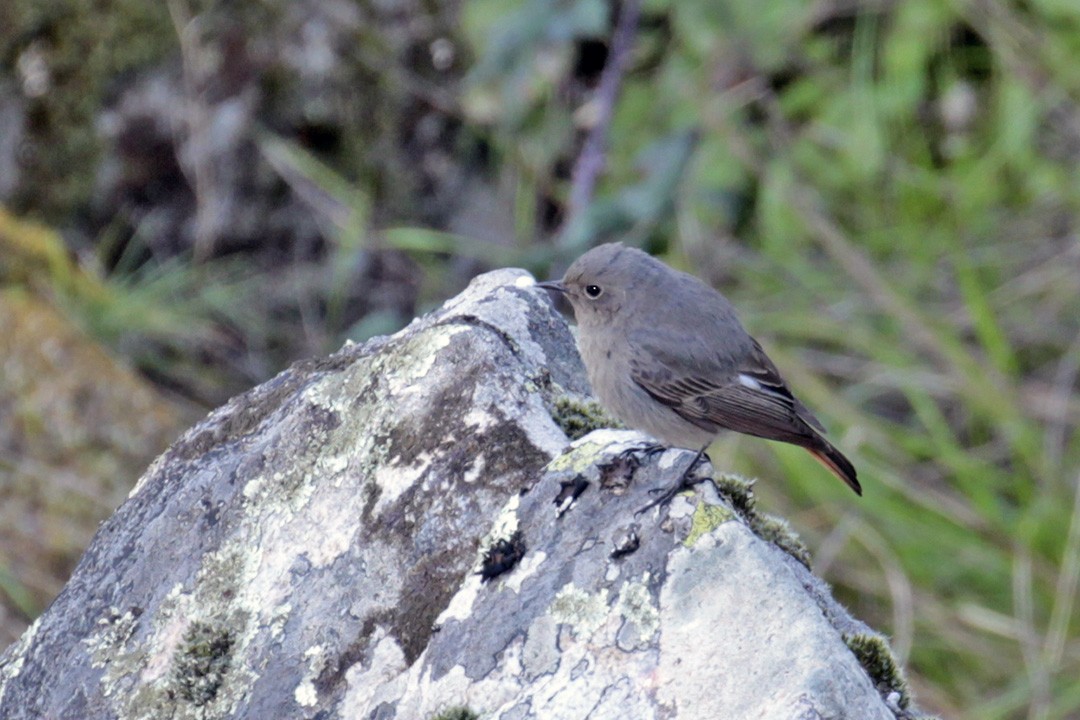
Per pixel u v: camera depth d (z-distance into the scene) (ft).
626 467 19.43
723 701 16.67
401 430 21.07
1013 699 32.04
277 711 19.33
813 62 44.57
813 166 43.80
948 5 44.19
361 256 45.62
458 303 24.68
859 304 39.73
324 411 21.75
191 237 46.26
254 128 46.09
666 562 18.01
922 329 36.22
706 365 24.77
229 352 45.24
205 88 45.88
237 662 19.95
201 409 43.27
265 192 46.14
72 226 46.44
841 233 41.37
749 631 17.12
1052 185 41.93
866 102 43.65
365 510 20.57
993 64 44.45
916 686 31.99
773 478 36.50
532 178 45.91
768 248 41.98
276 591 20.33
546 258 41.19
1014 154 42.60
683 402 24.80
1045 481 34.58
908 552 34.73
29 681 21.06
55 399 38.01
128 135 45.93
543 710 17.42
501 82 44.83
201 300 45.32
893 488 35.53
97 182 46.14
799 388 37.88
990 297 39.99
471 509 19.99
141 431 38.58
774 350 38.11
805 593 17.65
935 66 45.24
